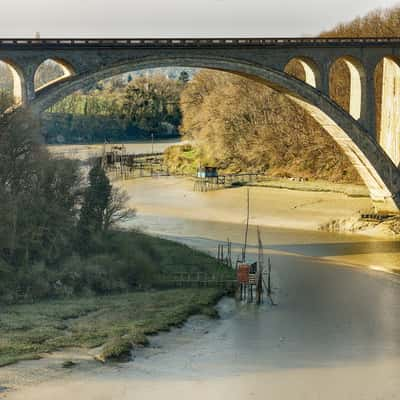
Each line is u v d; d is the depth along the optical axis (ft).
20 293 217.15
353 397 143.64
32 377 145.59
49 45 276.00
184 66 305.94
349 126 336.29
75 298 220.23
